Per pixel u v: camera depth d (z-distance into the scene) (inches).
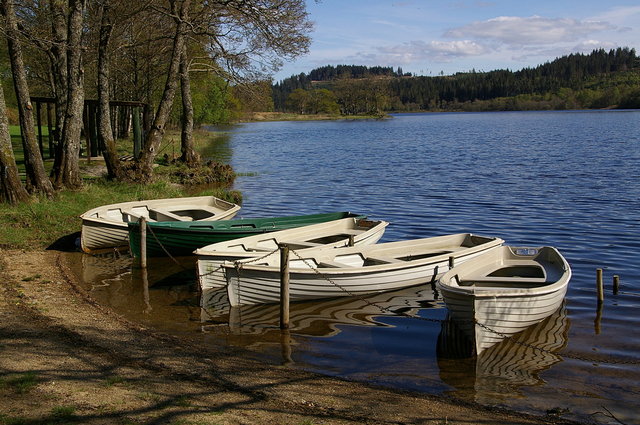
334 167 1475.1
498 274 473.1
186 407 245.3
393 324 400.5
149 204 670.5
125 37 1310.3
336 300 449.1
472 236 543.2
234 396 267.4
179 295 454.6
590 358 339.9
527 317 374.0
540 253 481.1
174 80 911.7
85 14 992.9
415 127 4116.6
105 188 822.5
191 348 338.3
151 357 312.2
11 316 352.8
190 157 1226.0
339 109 7436.0
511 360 336.8
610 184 1080.8
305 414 253.4
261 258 444.5
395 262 470.9
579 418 267.6
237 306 425.4
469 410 272.2
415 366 327.6
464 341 358.9
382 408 268.2
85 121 1075.3
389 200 957.8
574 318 408.5
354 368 322.3
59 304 393.4
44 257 534.6
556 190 1026.1
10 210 627.5
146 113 1460.4
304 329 386.6
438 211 856.9
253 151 2007.9
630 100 7332.7
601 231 702.5
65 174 755.4
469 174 1282.0
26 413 221.5
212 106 2596.0
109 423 220.1
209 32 1021.8
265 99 1162.6
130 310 413.1
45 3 869.8
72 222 632.4
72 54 737.6
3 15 660.1
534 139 2399.1
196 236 553.9
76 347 311.0
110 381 267.6
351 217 634.2
